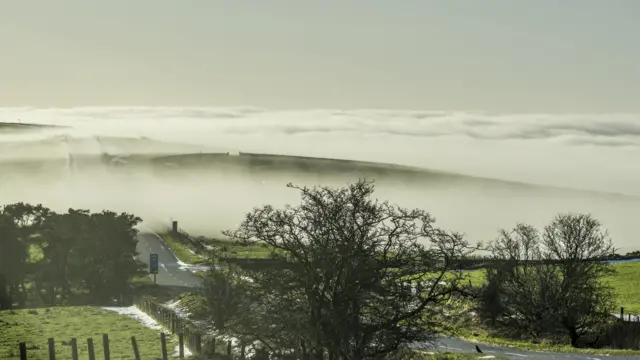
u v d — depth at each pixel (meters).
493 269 94.75
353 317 46.47
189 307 89.69
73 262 133.00
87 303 126.50
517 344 80.69
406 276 49.19
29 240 134.50
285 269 48.44
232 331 50.88
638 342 87.81
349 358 46.06
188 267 157.75
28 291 138.12
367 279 46.75
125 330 77.56
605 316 93.31
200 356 56.22
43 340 70.88
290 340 48.31
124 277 131.38
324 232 47.28
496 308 92.69
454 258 48.78
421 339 48.06
